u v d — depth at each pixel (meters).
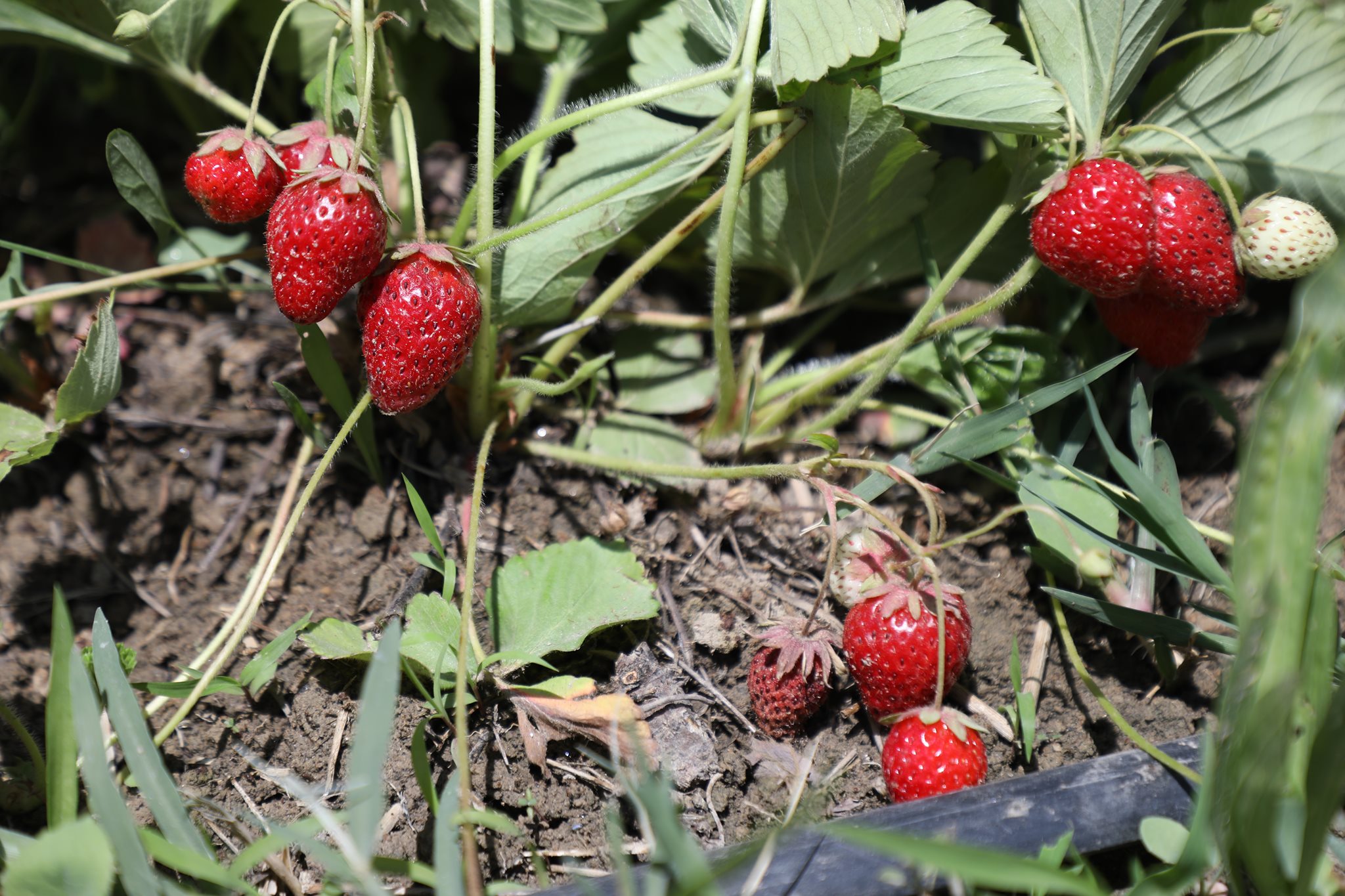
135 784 0.39
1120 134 0.40
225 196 0.39
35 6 0.43
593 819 0.39
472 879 0.35
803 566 0.43
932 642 0.38
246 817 0.36
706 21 0.43
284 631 0.42
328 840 0.38
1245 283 0.41
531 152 0.44
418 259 0.38
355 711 0.40
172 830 0.35
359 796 0.33
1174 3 0.39
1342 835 0.38
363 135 0.38
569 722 0.39
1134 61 0.41
